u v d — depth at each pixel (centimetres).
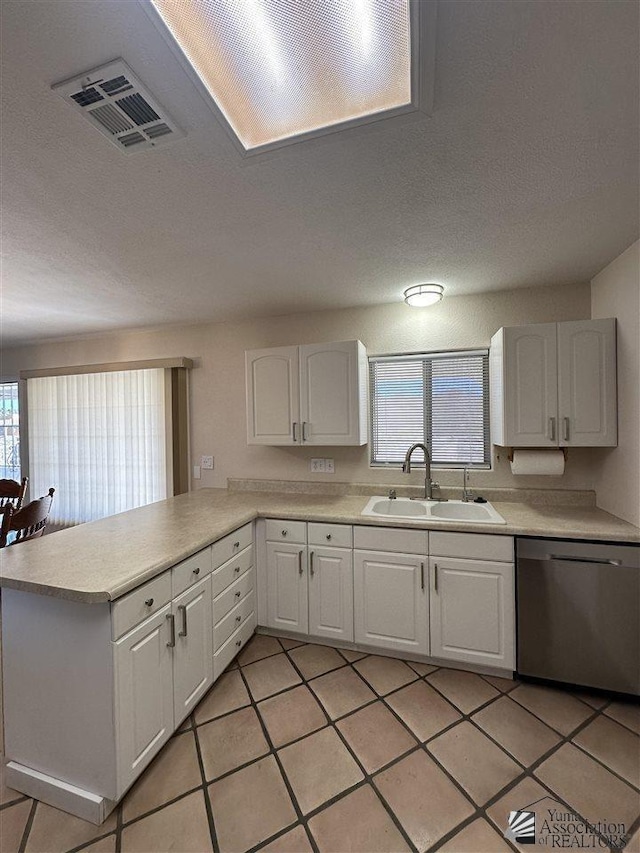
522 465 235
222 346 325
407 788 142
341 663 218
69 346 380
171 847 124
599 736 165
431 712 179
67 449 378
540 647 195
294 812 134
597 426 211
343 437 256
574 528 193
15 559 157
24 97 97
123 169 127
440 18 81
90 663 133
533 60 90
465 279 234
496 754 156
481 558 204
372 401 288
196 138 112
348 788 142
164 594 158
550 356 218
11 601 146
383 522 218
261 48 88
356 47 88
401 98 101
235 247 187
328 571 230
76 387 374
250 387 277
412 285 242
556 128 111
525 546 196
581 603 190
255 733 168
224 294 255
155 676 151
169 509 249
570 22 81
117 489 360
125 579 136
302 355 264
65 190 139
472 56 89
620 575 184
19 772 143
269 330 311
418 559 214
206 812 134
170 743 163
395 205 152
